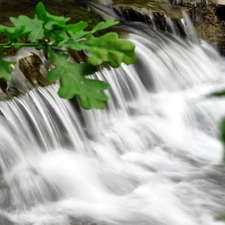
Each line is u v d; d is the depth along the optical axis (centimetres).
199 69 1073
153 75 958
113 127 854
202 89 1019
